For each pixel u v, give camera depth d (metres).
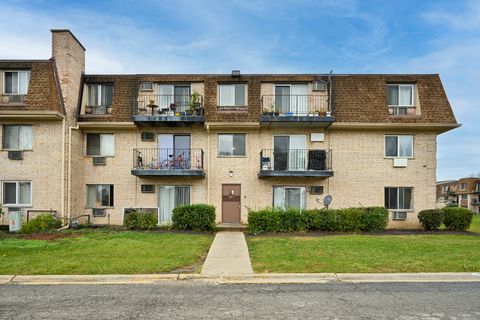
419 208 17.38
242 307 5.65
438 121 17.11
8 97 16.27
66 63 16.64
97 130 17.61
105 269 7.79
